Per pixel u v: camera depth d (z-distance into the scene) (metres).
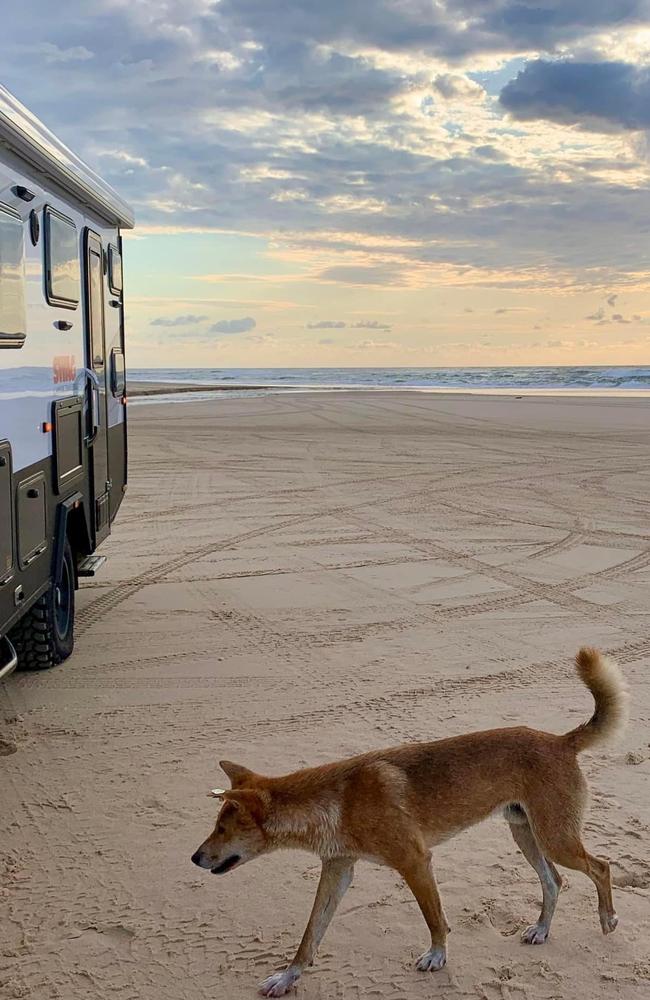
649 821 4.95
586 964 3.83
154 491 16.20
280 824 3.69
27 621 7.22
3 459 5.53
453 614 9.01
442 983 3.74
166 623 8.72
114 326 9.25
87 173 7.50
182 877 4.54
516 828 4.09
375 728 6.24
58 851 4.79
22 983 3.77
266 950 3.97
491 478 17.86
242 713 6.54
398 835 3.66
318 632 8.42
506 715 6.45
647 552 11.73
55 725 6.38
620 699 3.97
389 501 15.30
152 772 5.64
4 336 5.52
